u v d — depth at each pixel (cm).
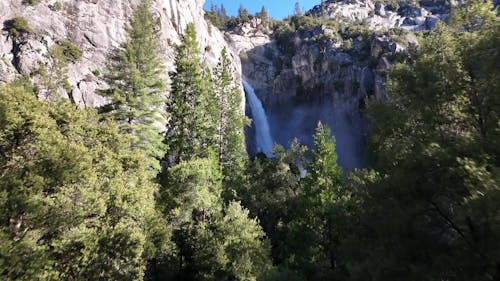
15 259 1168
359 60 8806
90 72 4347
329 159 2541
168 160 3478
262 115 9756
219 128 3822
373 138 1395
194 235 2411
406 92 1270
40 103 1777
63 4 4716
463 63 1105
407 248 1024
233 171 3706
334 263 2389
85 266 1492
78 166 1534
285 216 3531
